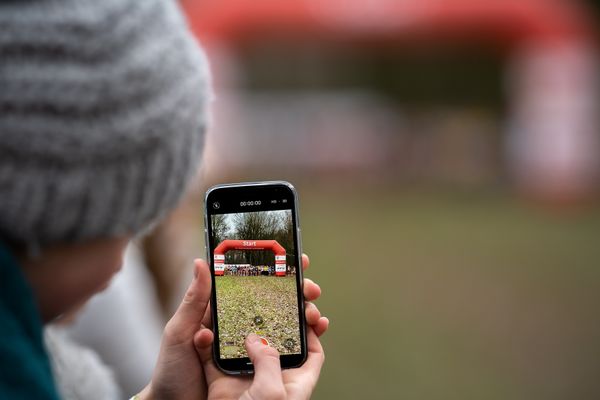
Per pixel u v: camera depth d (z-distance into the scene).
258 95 11.42
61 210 0.65
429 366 4.12
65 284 0.72
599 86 10.47
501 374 4.00
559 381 3.91
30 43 0.61
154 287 2.01
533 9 10.73
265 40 11.18
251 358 1.10
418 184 11.06
